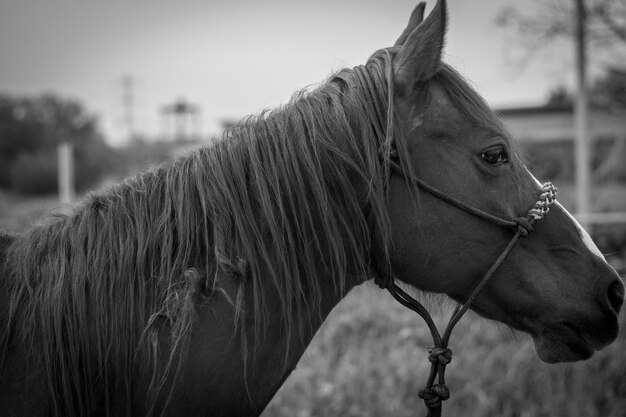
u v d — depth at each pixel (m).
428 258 2.04
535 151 17.77
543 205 2.08
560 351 2.08
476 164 2.03
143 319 1.86
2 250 1.98
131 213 1.95
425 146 2.02
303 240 1.98
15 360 1.79
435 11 1.99
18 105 40.22
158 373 1.82
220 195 1.95
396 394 5.02
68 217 1.99
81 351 1.82
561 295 2.05
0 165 34.38
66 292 1.84
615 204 13.34
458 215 2.02
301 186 1.98
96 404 1.83
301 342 2.01
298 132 2.01
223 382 1.86
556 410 4.74
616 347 5.12
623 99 12.64
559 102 27.88
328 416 4.80
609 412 4.80
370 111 2.02
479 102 2.10
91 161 28.48
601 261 2.10
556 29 11.77
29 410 1.77
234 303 1.88
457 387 5.16
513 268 2.06
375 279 2.12
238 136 2.05
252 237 1.94
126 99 57.94
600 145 17.19
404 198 2.01
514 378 5.12
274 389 1.97
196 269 1.88
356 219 2.01
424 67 2.02
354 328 6.12
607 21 11.35
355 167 1.98
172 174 2.01
